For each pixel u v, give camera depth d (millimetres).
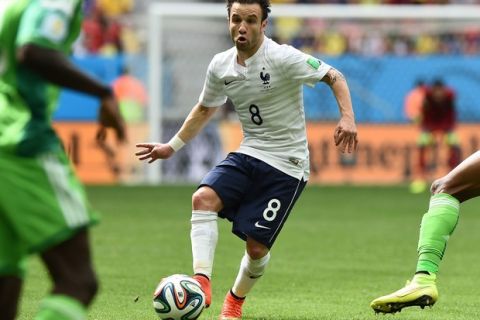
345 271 34562
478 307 27234
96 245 41719
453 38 85125
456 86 80250
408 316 25594
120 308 26234
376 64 79562
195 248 23156
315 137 79188
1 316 16500
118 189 73188
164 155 25344
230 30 23656
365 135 79625
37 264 35625
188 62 81500
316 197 68312
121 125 15305
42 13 14898
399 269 35188
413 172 79812
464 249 41906
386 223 51969
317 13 81688
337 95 23578
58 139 15766
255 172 23844
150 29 77812
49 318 14992
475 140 80312
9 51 15398
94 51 84875
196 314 22156
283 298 28547
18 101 15461
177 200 64562
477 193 24234
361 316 25438
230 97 24375
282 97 23922
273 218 23734
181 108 80812
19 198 15109
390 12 82500
